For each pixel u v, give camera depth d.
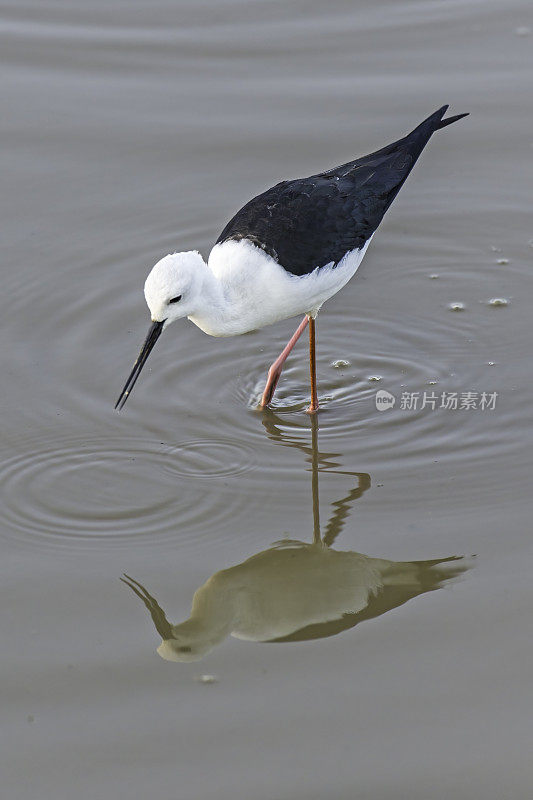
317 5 15.62
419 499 9.27
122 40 15.17
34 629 7.96
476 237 12.91
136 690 7.44
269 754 6.90
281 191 10.47
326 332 11.76
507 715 7.14
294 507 9.25
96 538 8.88
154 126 13.95
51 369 10.90
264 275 9.97
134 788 6.70
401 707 7.23
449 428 10.18
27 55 14.93
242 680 7.52
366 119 13.91
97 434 10.09
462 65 14.66
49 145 13.71
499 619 7.94
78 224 12.76
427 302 12.05
